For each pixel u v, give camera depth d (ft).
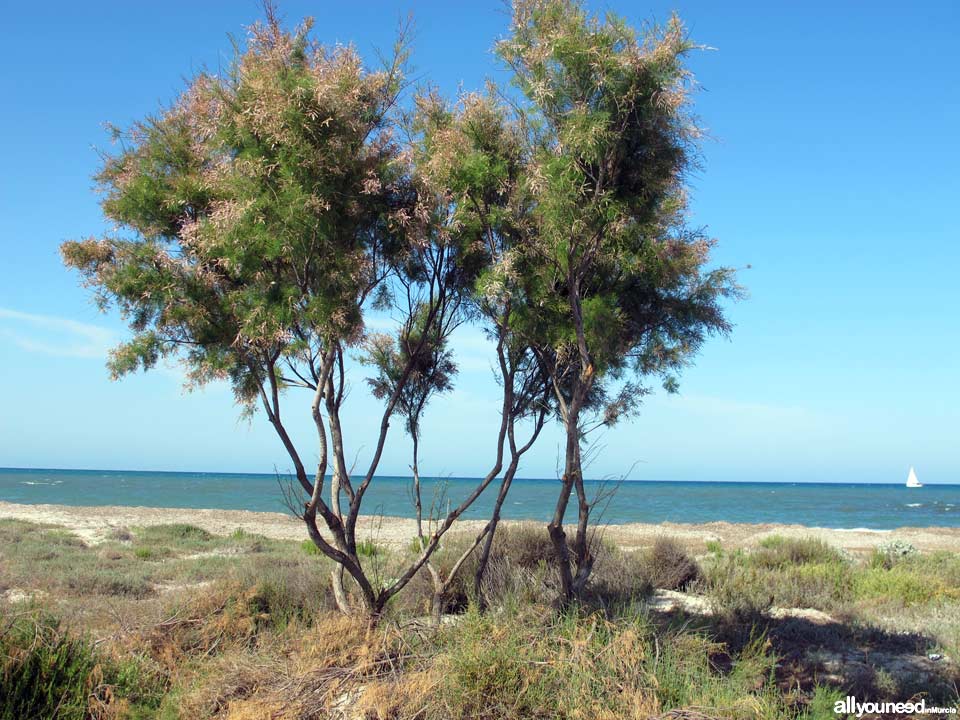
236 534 84.53
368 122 22.80
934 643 30.55
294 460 22.44
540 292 25.23
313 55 22.08
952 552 73.92
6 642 19.40
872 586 42.86
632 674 18.75
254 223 20.93
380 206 22.89
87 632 23.11
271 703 17.70
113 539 78.89
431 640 20.49
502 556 38.52
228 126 21.65
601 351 25.61
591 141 21.08
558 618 22.20
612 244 24.95
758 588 38.78
